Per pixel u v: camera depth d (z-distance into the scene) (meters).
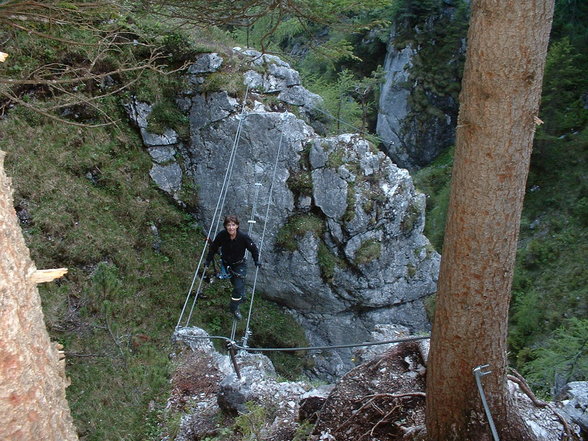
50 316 8.68
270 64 13.22
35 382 1.87
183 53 12.27
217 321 11.95
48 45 10.95
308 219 12.26
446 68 23.09
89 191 10.95
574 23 20.72
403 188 12.21
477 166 3.08
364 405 4.91
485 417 3.73
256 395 6.94
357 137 12.16
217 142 12.47
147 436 7.48
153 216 12.06
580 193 17.38
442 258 3.50
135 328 9.64
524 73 2.86
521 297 15.99
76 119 11.41
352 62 25.86
